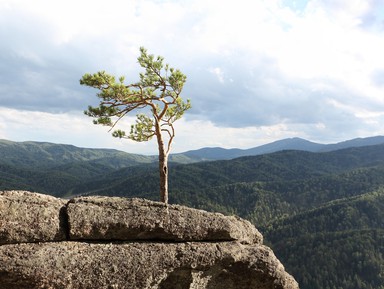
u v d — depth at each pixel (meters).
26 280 8.59
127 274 9.45
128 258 9.64
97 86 18.09
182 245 10.46
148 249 10.02
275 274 10.95
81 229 9.77
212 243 10.91
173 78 18.19
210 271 10.62
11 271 8.52
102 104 18.92
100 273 9.23
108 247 9.74
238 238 11.52
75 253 9.30
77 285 8.99
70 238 9.73
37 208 9.55
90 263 9.25
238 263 10.88
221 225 11.21
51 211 9.73
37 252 8.94
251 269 10.92
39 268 8.70
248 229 12.19
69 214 9.77
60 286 8.82
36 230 9.35
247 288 11.07
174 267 10.01
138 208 10.49
